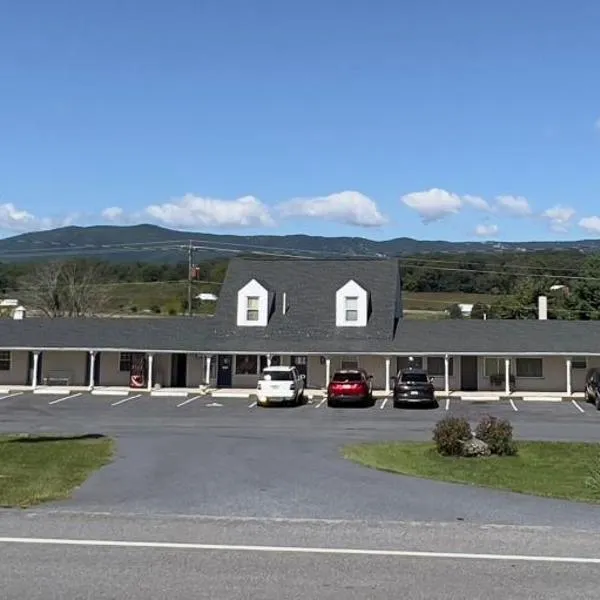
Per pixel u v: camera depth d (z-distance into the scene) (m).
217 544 9.29
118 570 8.09
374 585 7.66
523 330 44.69
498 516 11.37
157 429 28.73
